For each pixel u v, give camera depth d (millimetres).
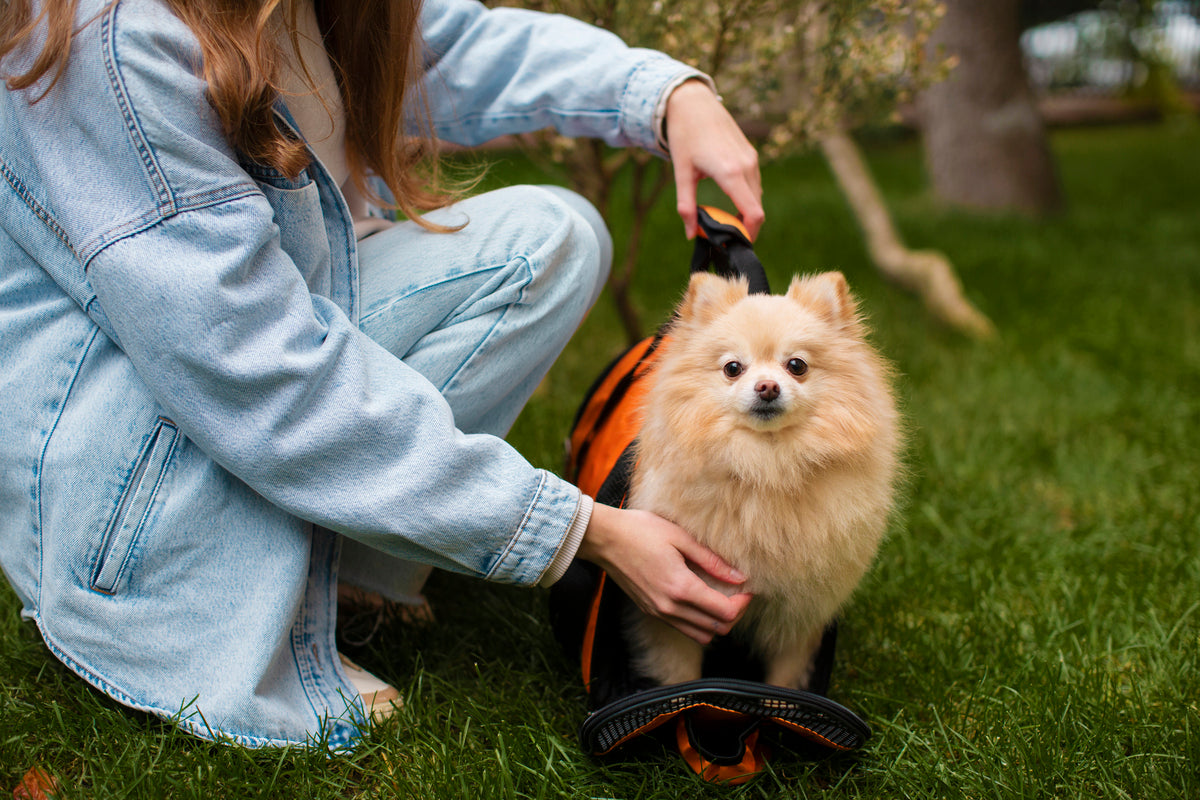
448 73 2141
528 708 1841
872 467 1717
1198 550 2523
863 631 2195
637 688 1792
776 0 2725
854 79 2830
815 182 10602
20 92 1407
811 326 1722
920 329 4828
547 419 3326
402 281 1787
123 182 1394
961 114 8789
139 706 1555
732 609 1602
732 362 1686
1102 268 6277
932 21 2816
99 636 1551
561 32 2146
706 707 1607
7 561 1651
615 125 2098
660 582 1591
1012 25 8617
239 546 1575
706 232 1948
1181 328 4750
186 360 1409
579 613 1823
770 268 5969
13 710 1704
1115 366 4152
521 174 8086
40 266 1561
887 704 1916
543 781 1582
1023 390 3906
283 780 1579
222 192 1427
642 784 1601
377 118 1834
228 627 1569
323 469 1503
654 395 1760
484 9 2184
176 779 1539
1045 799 1601
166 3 1446
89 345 1541
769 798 1619
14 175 1475
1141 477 3053
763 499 1629
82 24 1365
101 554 1521
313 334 1512
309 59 1705
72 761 1654
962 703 1923
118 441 1516
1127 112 16781
